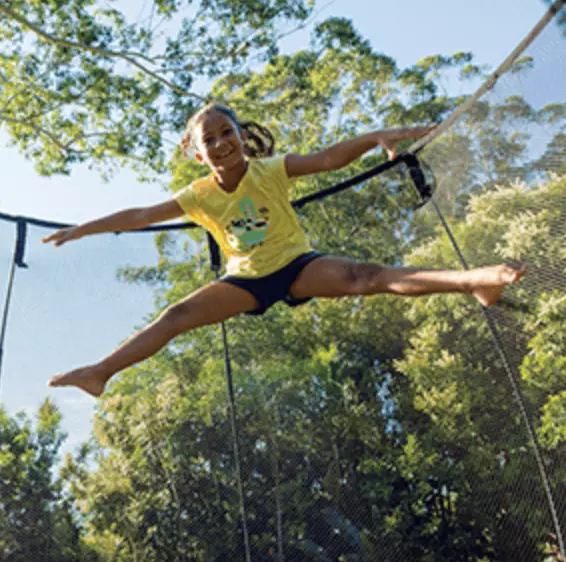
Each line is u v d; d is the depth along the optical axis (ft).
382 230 22.38
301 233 7.23
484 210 10.47
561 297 9.70
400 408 14.10
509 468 11.76
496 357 11.76
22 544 12.80
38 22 29.68
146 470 14.25
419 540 12.96
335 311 16.05
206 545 13.66
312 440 14.40
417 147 11.35
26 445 13.24
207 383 15.23
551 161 9.04
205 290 6.89
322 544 13.44
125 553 13.57
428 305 13.66
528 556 11.52
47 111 32.01
